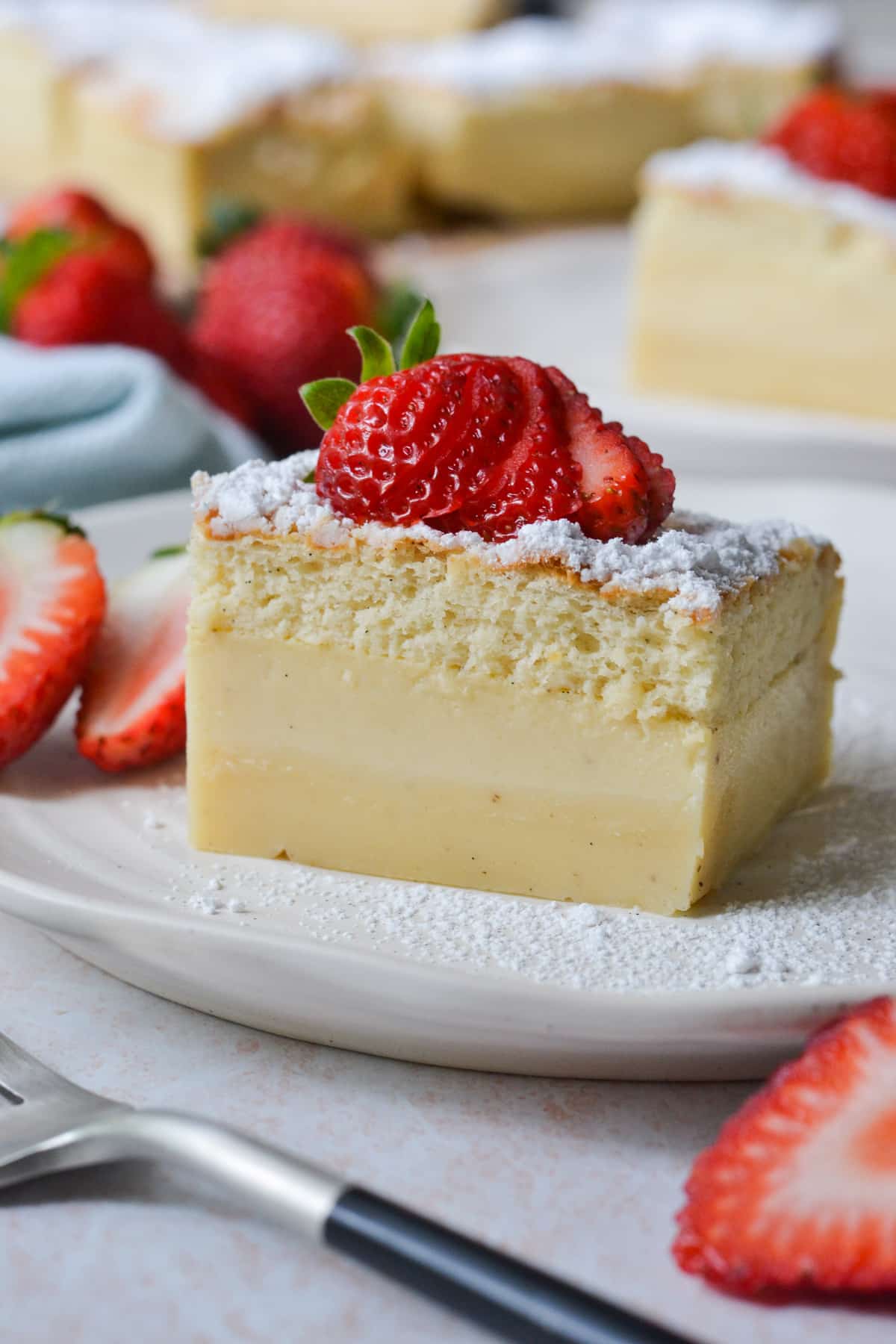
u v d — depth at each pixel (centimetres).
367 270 67
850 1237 37
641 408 65
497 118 101
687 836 44
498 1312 36
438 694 44
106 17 112
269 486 45
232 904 44
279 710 45
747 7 112
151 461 59
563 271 91
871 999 40
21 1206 39
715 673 43
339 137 99
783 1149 38
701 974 42
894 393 73
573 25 114
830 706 48
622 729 44
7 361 60
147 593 49
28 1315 38
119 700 48
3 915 45
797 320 74
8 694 46
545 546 44
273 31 112
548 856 45
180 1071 41
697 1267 38
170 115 98
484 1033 40
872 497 59
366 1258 37
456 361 44
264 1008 41
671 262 75
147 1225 39
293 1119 40
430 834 45
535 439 44
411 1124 40
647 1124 40
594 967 42
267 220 72
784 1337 37
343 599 44
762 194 73
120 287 63
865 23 135
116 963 42
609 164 106
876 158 73
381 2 112
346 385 45
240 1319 38
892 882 45
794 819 47
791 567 46
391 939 43
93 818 46
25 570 48
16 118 109
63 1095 40
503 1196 39
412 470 44
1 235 70
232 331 65
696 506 59
